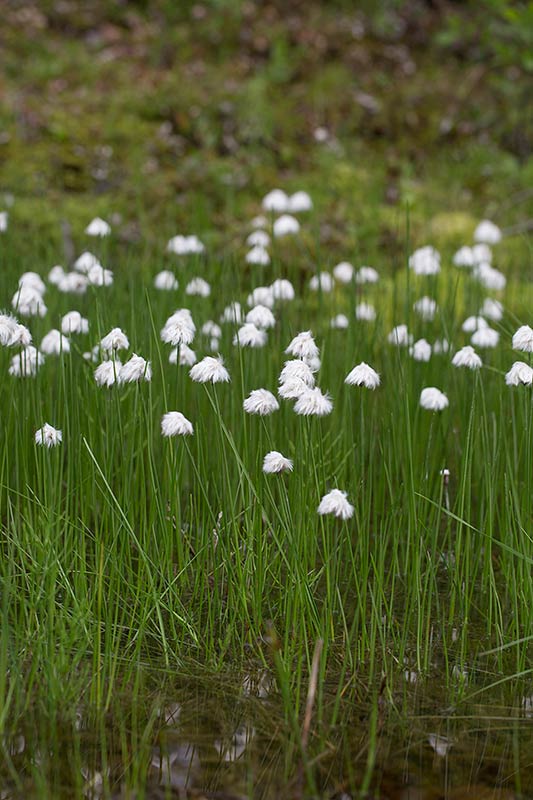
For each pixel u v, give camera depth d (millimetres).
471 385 3738
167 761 2285
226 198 7012
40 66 8195
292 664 2707
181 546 2973
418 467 3506
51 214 6324
